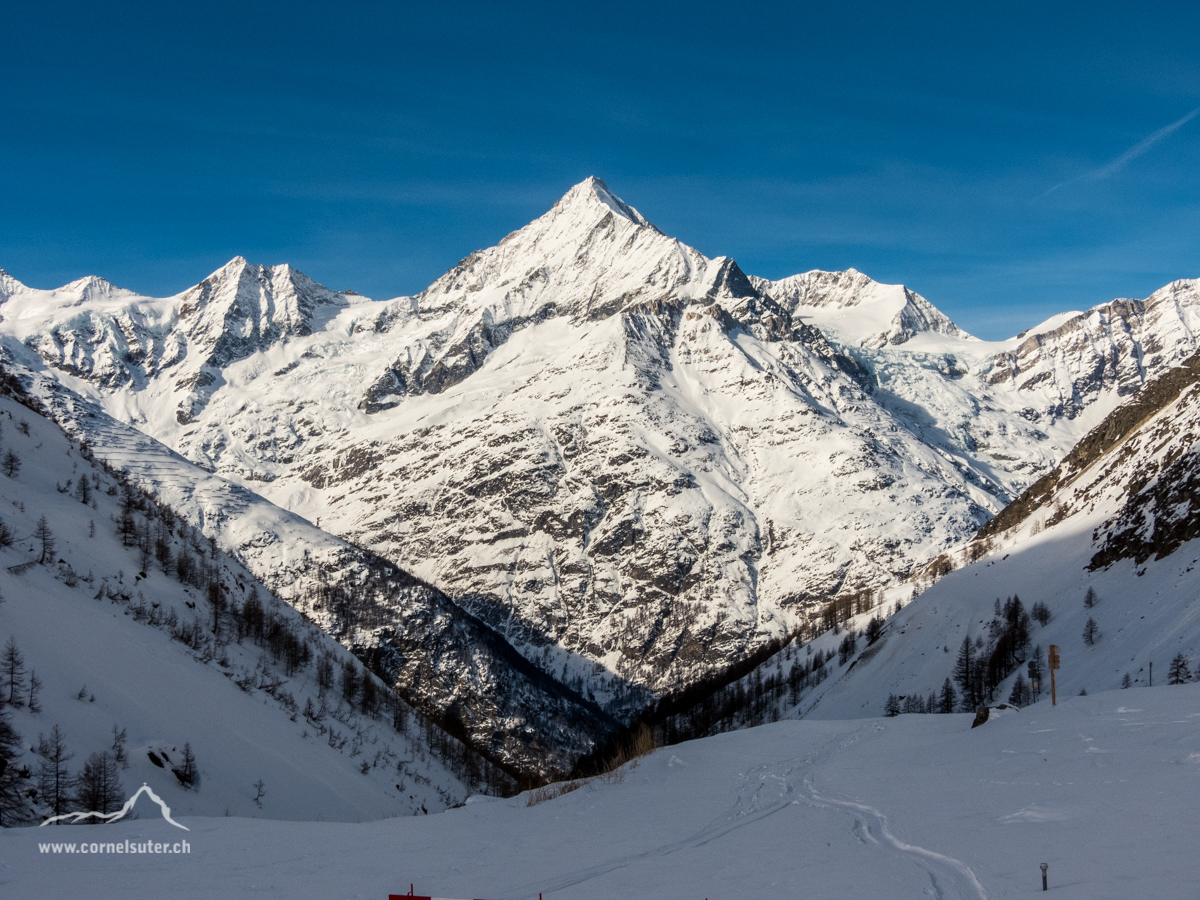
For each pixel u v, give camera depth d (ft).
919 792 158.10
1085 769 150.71
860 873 113.60
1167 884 91.56
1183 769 138.10
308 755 473.26
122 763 306.55
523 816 184.14
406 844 157.79
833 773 188.55
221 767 371.15
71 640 384.68
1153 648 440.86
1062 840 114.83
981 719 224.12
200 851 152.46
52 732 290.35
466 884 125.90
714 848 137.18
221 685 481.46
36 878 133.49
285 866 140.26
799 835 139.33
